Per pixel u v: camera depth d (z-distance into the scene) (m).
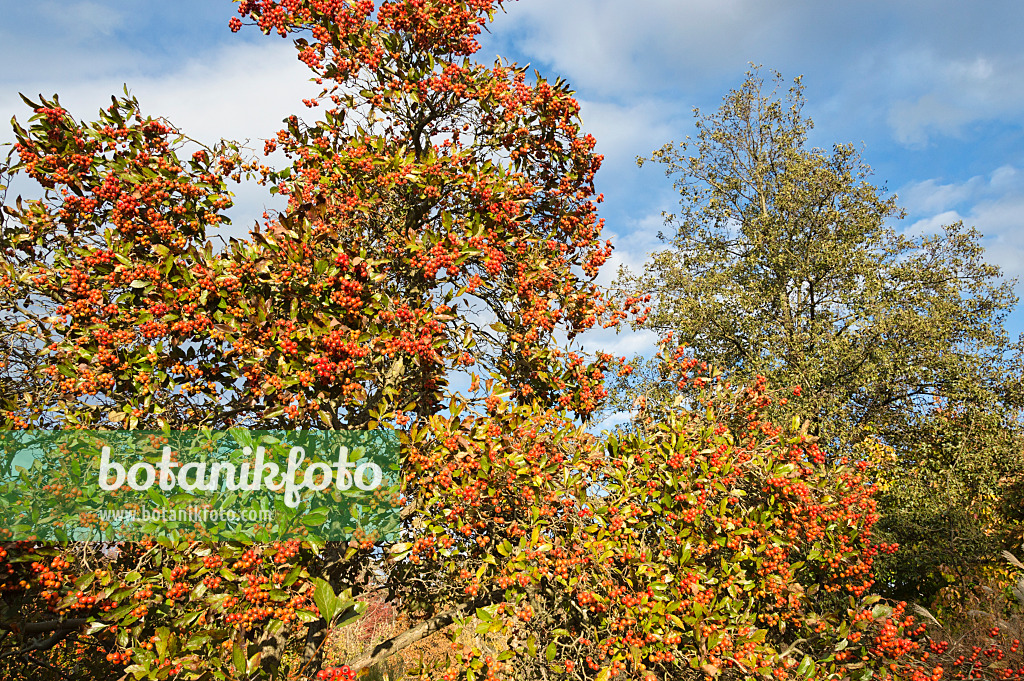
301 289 4.57
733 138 16.55
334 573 4.95
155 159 4.62
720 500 5.14
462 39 5.72
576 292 5.84
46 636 4.31
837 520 5.66
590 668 4.64
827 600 6.42
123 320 4.32
